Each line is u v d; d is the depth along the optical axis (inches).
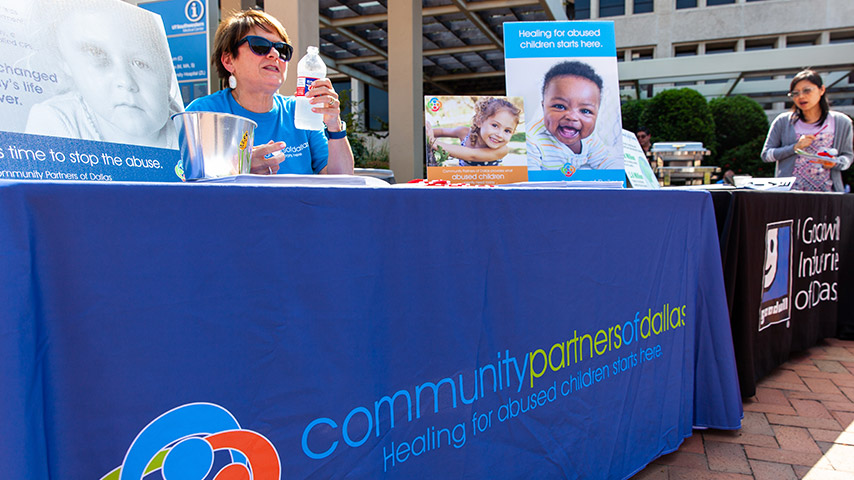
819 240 131.1
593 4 1002.7
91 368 27.3
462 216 46.4
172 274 29.6
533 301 54.1
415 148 284.5
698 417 86.0
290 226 34.6
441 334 45.6
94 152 42.9
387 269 40.9
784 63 485.4
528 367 54.2
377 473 41.6
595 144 86.8
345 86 620.4
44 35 39.9
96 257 27.0
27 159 37.8
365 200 38.7
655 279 72.9
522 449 54.4
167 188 29.1
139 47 48.1
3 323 23.7
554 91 85.8
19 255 24.2
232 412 32.9
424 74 481.7
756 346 107.2
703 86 633.6
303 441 36.5
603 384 64.6
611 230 64.2
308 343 36.2
